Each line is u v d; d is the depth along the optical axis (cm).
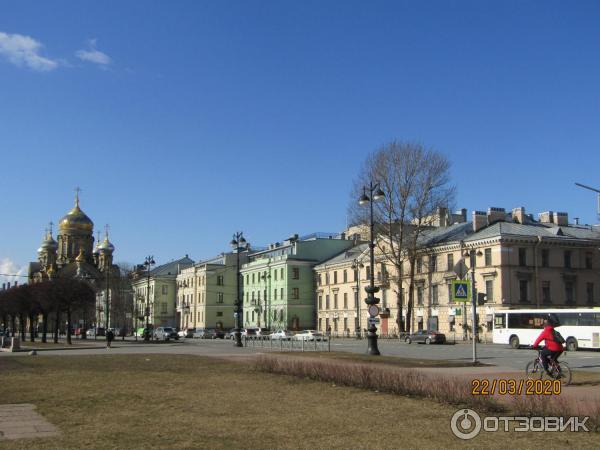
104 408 1448
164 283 13875
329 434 1112
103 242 15425
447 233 7700
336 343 6372
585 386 1817
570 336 4562
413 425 1191
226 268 12275
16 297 7294
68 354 4122
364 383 1767
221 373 2353
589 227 7988
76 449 1004
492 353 4053
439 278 7462
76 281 6750
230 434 1117
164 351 4488
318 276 10269
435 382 1584
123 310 11081
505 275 6550
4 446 1028
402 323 7250
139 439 1080
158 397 1636
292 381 2000
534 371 2014
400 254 7338
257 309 11200
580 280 6931
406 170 7162
